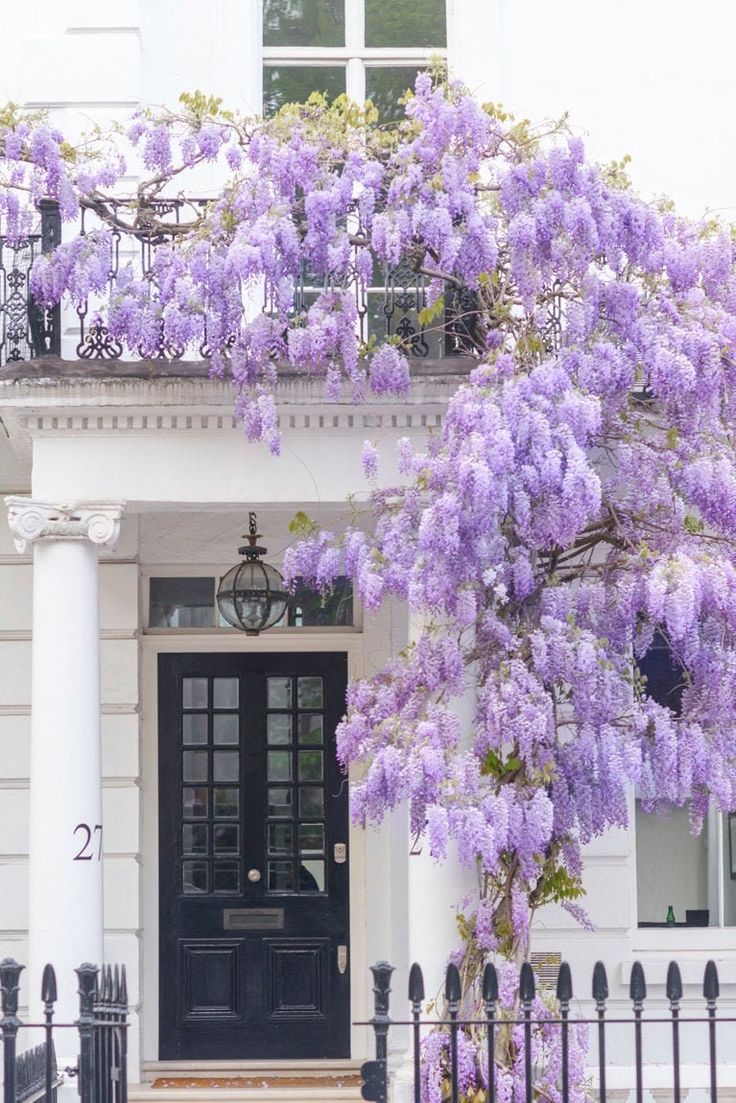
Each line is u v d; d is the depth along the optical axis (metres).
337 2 12.83
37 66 12.23
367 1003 12.71
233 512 12.09
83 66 12.23
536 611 9.49
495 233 9.95
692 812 9.71
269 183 10.09
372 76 12.82
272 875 12.96
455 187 9.89
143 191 11.07
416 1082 6.93
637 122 12.45
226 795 12.99
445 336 10.60
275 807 13.01
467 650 9.66
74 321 11.80
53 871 10.09
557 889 9.88
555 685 9.51
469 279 10.00
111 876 12.42
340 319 9.93
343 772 12.34
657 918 12.21
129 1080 12.09
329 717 13.06
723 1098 11.59
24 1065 7.79
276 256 9.95
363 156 10.12
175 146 12.27
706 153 12.43
